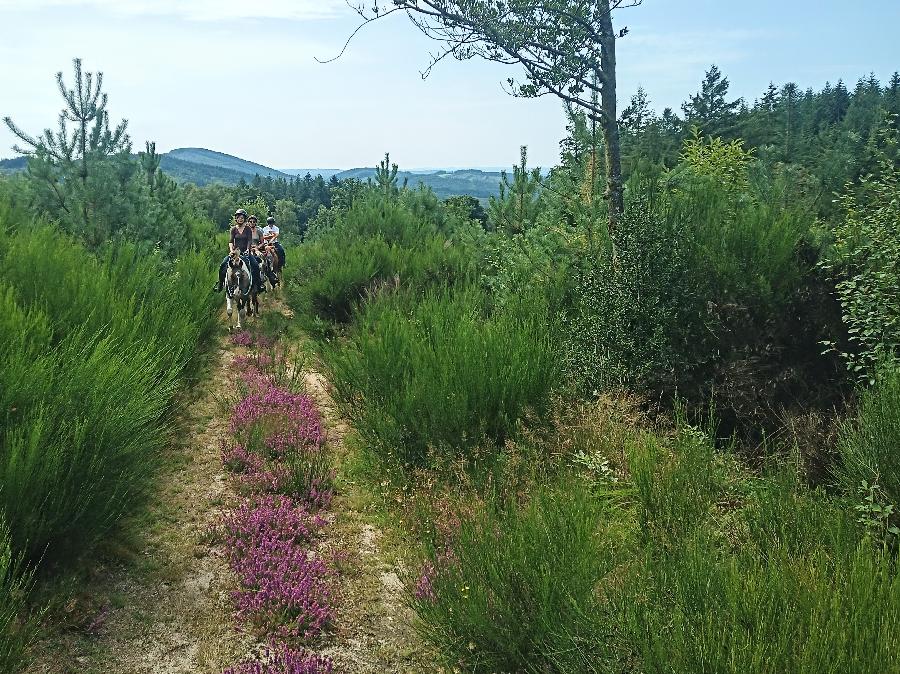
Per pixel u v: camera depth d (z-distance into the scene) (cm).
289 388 915
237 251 1368
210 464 693
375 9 772
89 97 1207
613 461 567
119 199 1227
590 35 768
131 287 962
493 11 754
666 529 425
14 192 1261
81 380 522
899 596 277
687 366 680
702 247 705
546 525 389
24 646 375
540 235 962
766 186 912
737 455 571
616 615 317
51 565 470
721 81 6131
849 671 246
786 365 635
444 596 386
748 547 367
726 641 274
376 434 675
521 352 664
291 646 427
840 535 345
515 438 612
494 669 363
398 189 2114
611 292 727
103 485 498
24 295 759
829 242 688
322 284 1367
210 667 406
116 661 404
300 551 521
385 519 586
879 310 552
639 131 888
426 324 838
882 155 709
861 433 450
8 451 438
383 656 423
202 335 1136
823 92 9156
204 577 501
